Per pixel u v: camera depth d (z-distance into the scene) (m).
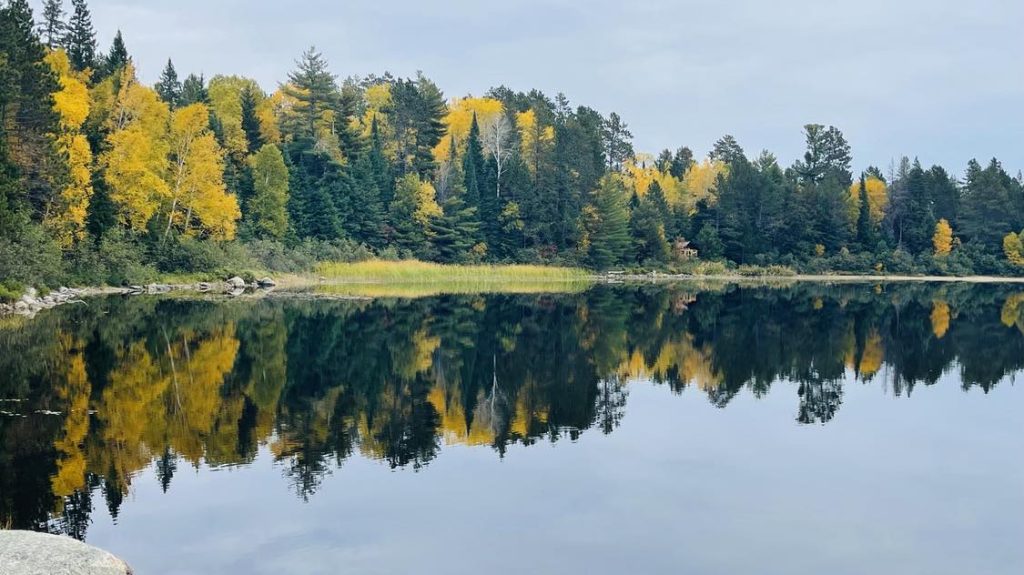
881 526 10.17
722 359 24.80
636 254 97.81
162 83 100.56
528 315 39.28
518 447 13.95
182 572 8.77
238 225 71.31
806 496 11.32
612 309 43.91
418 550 9.33
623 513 10.58
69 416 15.88
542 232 96.06
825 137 126.31
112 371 20.97
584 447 13.97
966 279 97.38
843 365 23.55
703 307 46.06
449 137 110.00
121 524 10.19
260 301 45.00
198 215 61.88
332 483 11.84
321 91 98.81
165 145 58.22
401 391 19.14
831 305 47.97
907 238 110.88
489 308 43.34
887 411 17.05
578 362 24.09
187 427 15.18
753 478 12.17
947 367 23.12
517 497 11.22
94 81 73.69
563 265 91.31
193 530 9.99
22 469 12.44
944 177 117.31
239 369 21.72
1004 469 12.70
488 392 19.14
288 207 78.25
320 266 71.75
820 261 101.50
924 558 9.22
